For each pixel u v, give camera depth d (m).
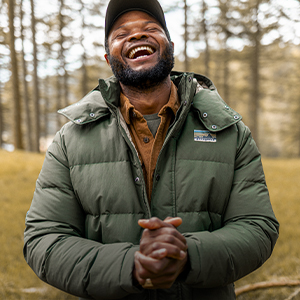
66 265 1.10
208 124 1.34
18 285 3.64
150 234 0.95
